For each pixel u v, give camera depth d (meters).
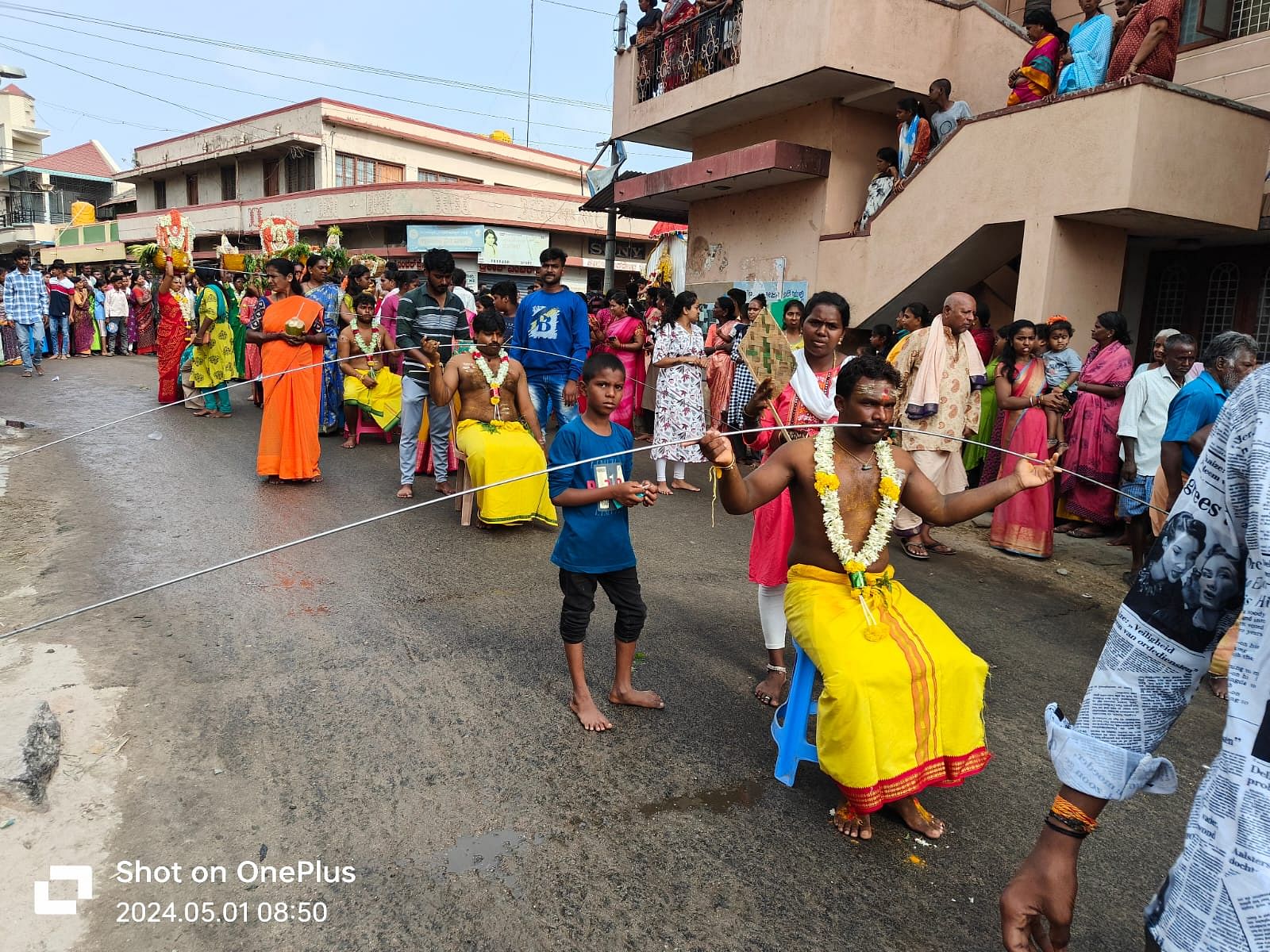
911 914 2.59
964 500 2.93
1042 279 7.73
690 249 13.56
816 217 10.88
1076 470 7.36
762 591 3.91
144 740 3.30
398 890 2.57
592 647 4.43
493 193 27.44
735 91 10.81
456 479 8.16
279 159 30.80
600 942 2.41
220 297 10.89
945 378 6.28
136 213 37.59
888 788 2.75
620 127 13.77
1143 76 6.88
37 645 4.06
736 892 2.65
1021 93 8.35
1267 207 8.01
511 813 2.98
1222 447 1.33
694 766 3.35
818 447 3.07
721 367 8.99
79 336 18.50
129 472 7.83
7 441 8.84
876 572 3.06
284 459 7.46
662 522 7.14
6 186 42.69
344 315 10.02
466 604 4.94
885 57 9.67
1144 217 7.48
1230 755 1.22
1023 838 3.02
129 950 2.29
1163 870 2.88
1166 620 1.41
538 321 7.48
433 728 3.52
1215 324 9.13
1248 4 8.42
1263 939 1.14
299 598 4.90
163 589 4.95
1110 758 1.47
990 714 3.98
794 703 3.17
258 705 3.63
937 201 8.83
